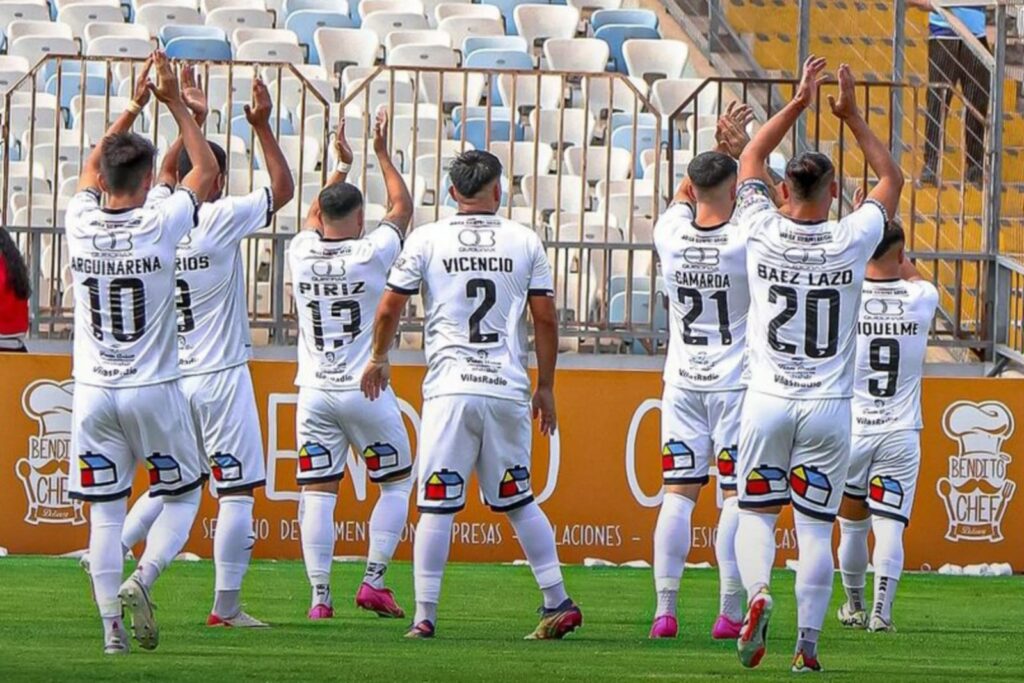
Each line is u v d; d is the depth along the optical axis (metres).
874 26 46.50
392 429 24.95
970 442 33.69
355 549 33.19
